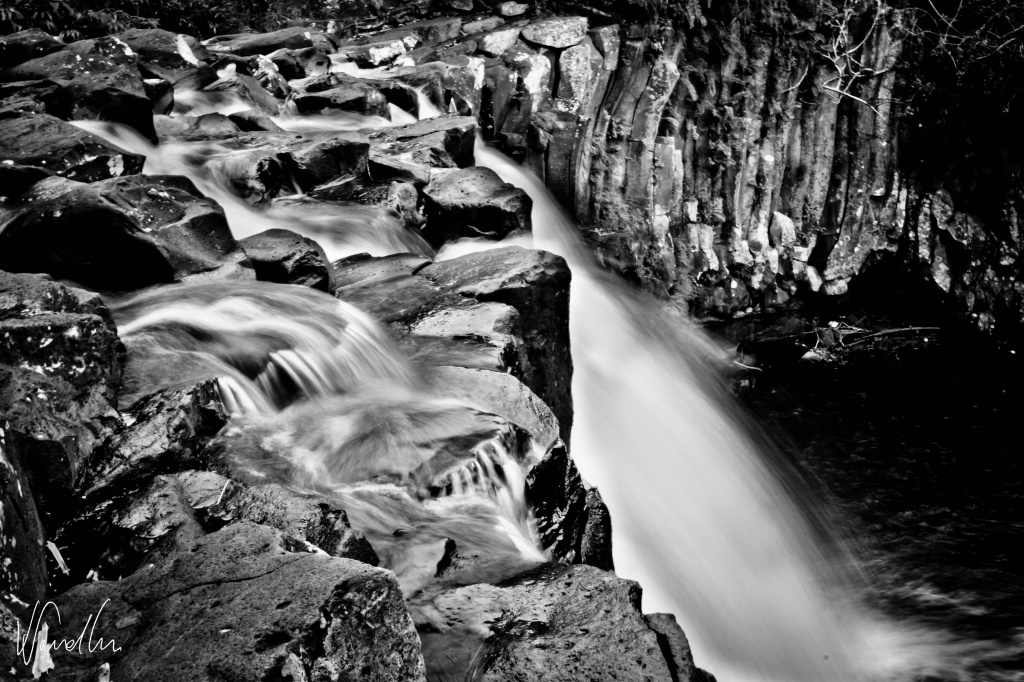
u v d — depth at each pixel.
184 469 4.65
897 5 14.03
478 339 6.39
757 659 7.17
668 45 13.41
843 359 12.91
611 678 3.38
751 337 13.57
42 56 9.83
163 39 11.60
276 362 5.53
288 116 11.30
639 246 13.08
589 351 10.50
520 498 5.23
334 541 4.02
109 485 4.35
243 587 3.28
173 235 6.36
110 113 8.76
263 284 6.36
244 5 16.09
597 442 9.23
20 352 4.45
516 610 3.74
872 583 8.28
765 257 13.84
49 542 3.90
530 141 12.98
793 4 13.89
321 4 16.66
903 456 10.33
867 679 7.14
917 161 14.27
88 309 5.07
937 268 14.15
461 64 12.84
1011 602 7.95
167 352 5.32
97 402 4.57
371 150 9.83
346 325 6.06
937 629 7.68
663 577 7.53
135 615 3.32
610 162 13.20
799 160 14.14
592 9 13.74
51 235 6.21
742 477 9.65
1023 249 13.94
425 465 4.91
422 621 3.72
